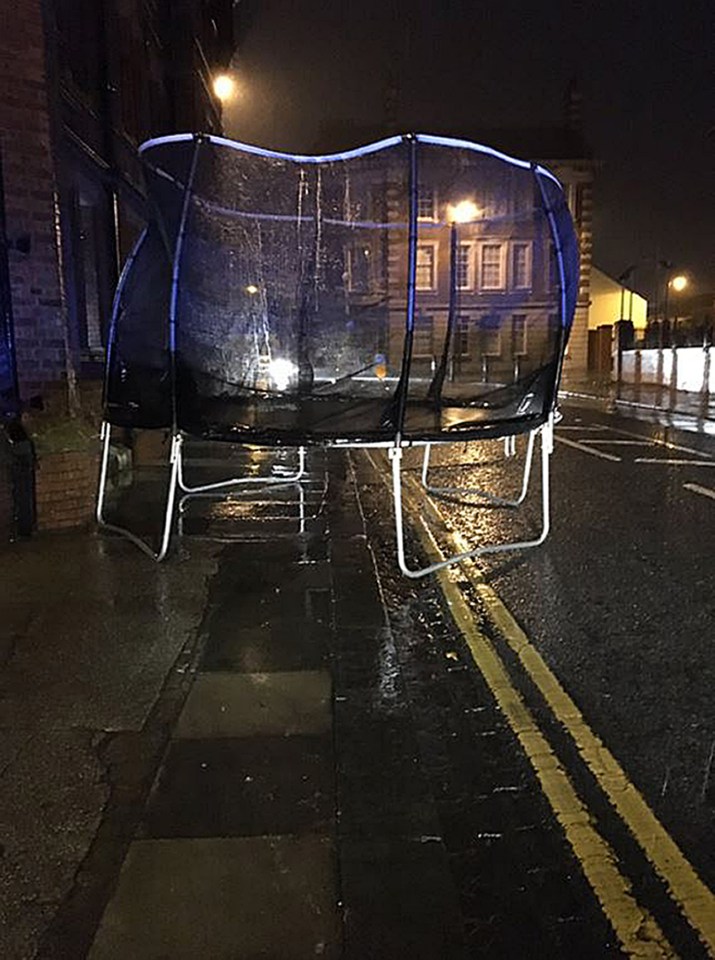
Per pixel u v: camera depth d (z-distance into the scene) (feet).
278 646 14.94
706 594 18.31
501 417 23.35
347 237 32.17
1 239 21.42
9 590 17.83
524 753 11.18
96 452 23.98
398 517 19.51
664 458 40.22
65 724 11.73
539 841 9.16
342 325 29.22
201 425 19.92
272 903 8.00
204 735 11.49
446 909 7.96
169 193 19.92
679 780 10.50
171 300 19.26
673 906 8.09
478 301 48.01
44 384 23.30
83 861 8.64
